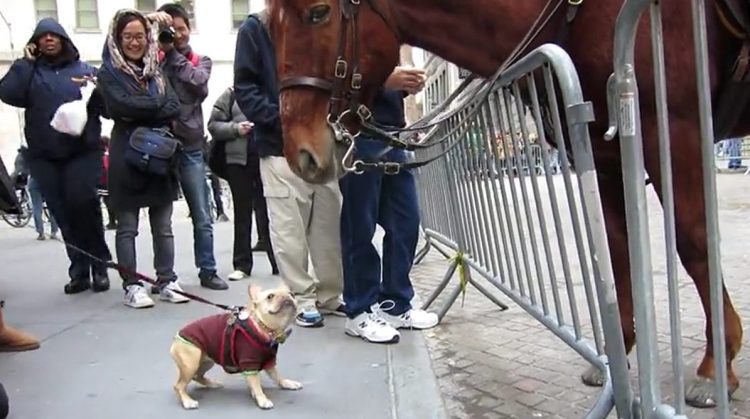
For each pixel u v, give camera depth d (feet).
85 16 100.68
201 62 18.49
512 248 10.30
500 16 8.38
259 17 13.71
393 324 13.70
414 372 11.00
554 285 8.68
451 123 12.27
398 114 12.51
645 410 6.09
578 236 7.56
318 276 14.73
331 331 13.60
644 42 7.58
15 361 12.20
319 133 8.67
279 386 10.52
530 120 8.50
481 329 13.60
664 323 13.14
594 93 8.16
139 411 9.73
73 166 17.24
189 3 101.91
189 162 17.94
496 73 8.52
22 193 40.40
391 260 13.74
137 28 15.89
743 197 36.96
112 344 13.07
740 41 8.13
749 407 8.91
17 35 98.99
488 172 10.68
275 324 9.82
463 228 13.70
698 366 10.19
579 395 9.97
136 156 15.83
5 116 87.71
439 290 15.07
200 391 10.49
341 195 14.01
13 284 19.76
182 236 32.65
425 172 18.43
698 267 8.27
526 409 9.56
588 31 7.98
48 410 9.85
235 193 19.54
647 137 7.88
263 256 23.95
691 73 7.74
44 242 31.14
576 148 6.43
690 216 8.03
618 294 9.46
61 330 14.20
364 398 10.03
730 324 8.88
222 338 9.82
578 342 8.10
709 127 5.04
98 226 17.98
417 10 8.57
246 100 13.75
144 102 15.78
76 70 17.39
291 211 13.94
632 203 5.86
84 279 18.31
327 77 8.60
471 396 10.14
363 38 8.50
